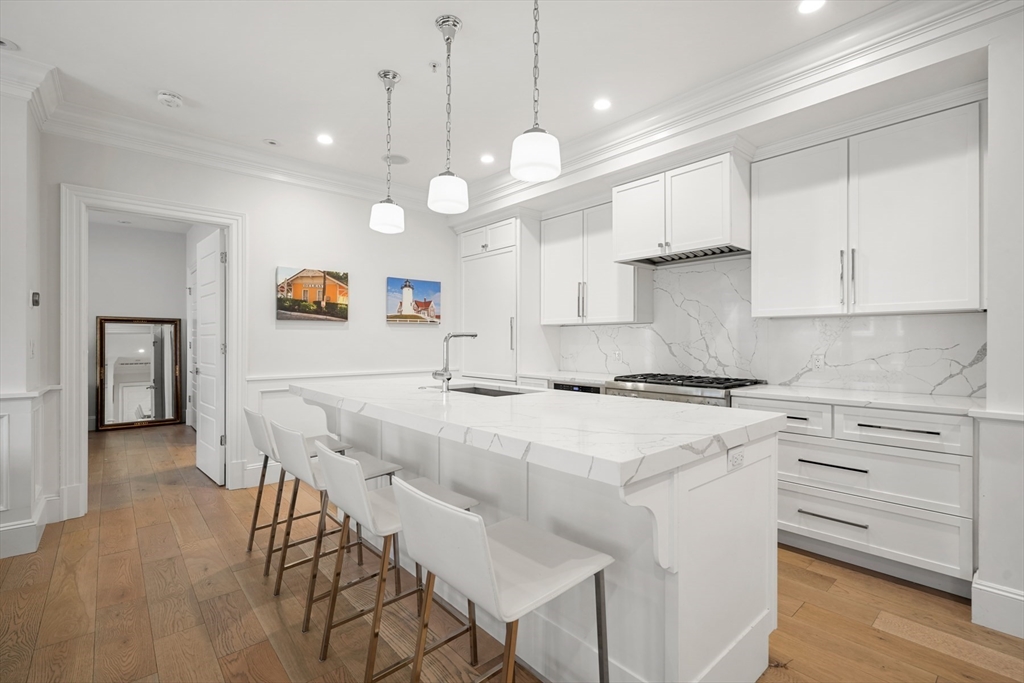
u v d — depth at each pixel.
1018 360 1.90
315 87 2.89
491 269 4.77
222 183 3.74
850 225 2.67
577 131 3.46
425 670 1.74
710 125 2.91
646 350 4.09
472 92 2.94
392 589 2.30
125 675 1.70
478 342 4.92
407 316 4.76
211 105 3.09
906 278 2.48
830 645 1.87
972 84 2.27
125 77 2.77
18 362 2.63
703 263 3.69
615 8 2.20
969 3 1.99
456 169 4.26
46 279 3.03
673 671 1.30
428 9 2.22
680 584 1.29
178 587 2.30
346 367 4.38
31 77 2.61
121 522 3.10
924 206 2.43
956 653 1.82
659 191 3.32
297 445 2.01
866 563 2.50
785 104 2.59
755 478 1.63
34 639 1.90
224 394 3.89
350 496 1.62
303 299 4.10
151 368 6.34
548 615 1.67
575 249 4.29
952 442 2.17
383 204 2.57
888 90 2.34
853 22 2.27
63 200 3.07
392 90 2.91
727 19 2.26
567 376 4.16
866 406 2.42
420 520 1.22
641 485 1.15
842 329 2.98
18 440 2.62
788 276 2.91
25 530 2.63
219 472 3.90
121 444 5.30
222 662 1.77
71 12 2.22
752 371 3.41
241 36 2.41
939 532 2.21
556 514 1.62
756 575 1.65
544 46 2.48
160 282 6.43
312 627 1.99
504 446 1.33
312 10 2.23
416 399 2.10
